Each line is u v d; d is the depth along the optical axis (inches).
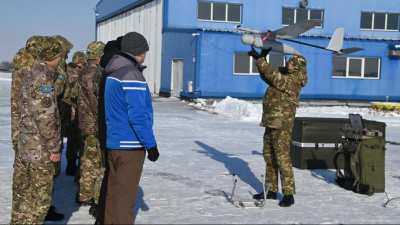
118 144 148.7
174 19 1063.0
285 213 198.2
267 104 211.6
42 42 151.2
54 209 187.6
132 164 150.7
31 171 153.8
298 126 301.0
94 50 194.1
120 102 146.9
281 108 208.1
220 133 497.7
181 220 183.6
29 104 149.4
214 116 693.9
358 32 1082.1
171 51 1077.1
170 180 259.0
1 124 526.3
